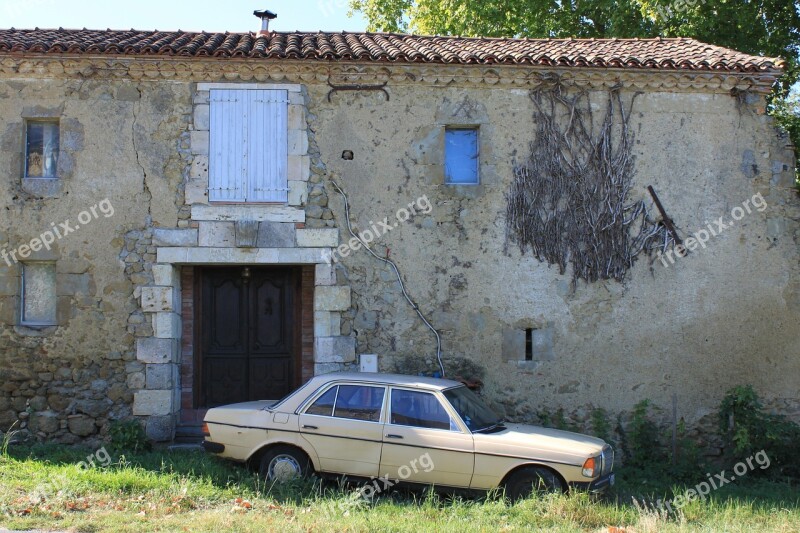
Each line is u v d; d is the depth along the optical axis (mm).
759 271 11109
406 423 7926
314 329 10609
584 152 11109
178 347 10820
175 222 10539
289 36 12312
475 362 10703
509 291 10852
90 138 10586
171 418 10336
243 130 10727
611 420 10742
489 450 7672
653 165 11164
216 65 10688
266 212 10648
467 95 11070
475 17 18422
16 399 10195
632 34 17438
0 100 10539
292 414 8117
